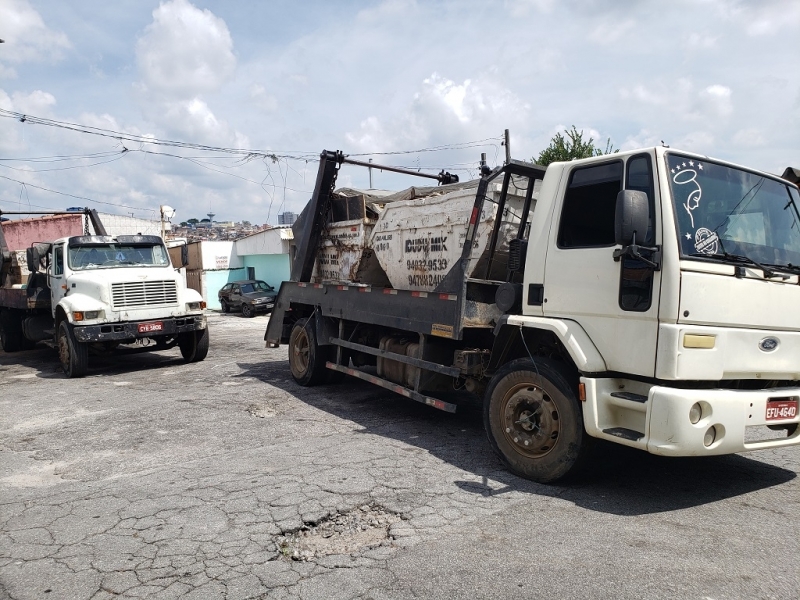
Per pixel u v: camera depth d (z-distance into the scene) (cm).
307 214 909
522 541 377
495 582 327
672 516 418
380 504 441
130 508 439
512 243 543
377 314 714
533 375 488
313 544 382
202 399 821
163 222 3123
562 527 398
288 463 537
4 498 472
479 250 602
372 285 817
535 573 336
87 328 1020
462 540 380
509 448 506
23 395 899
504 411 512
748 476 506
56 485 501
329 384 914
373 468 521
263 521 410
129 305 1061
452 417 718
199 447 597
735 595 312
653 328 420
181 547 374
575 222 484
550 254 497
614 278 446
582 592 316
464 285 568
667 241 416
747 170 484
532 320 496
